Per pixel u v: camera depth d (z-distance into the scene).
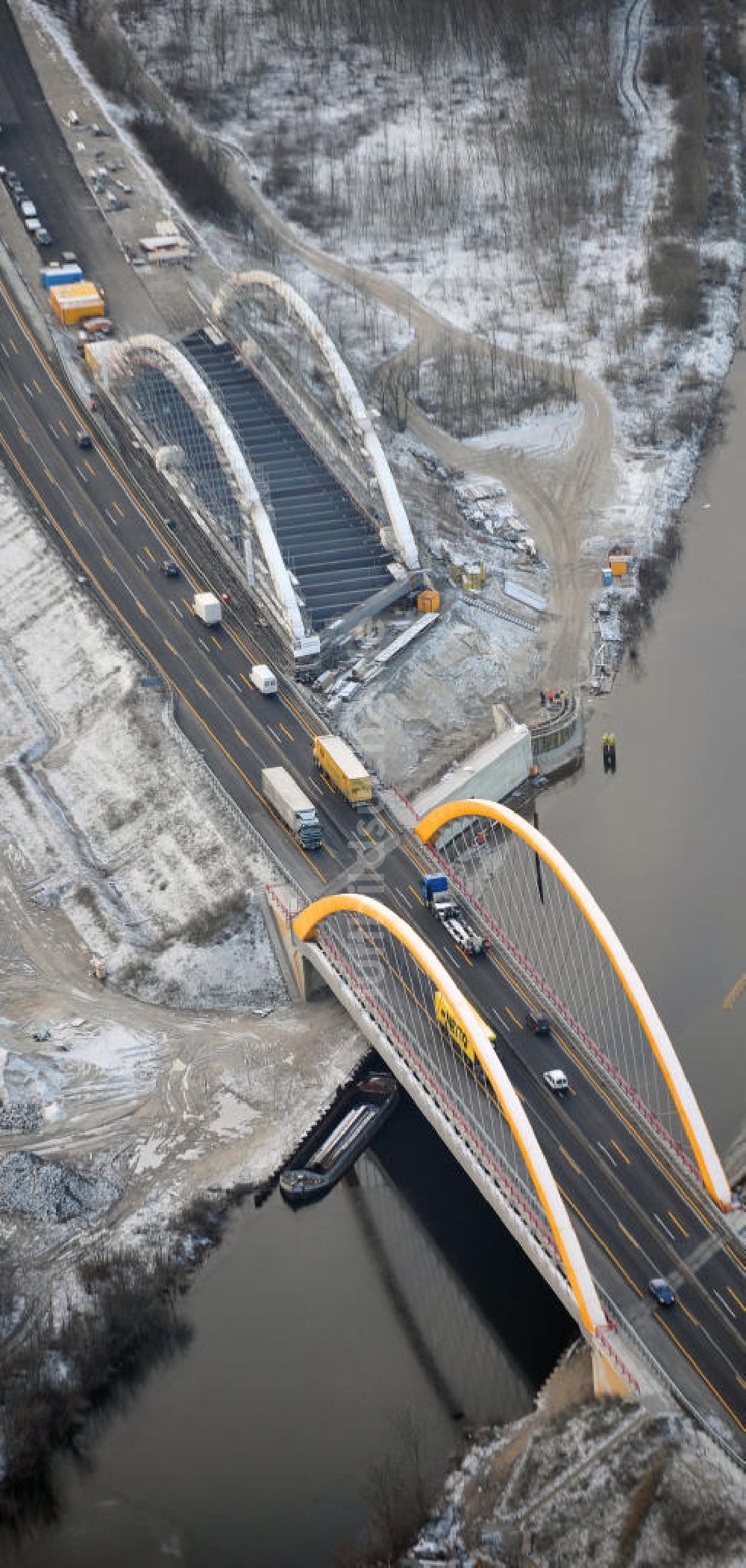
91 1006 180.00
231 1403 140.25
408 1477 132.00
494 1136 151.88
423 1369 141.62
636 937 184.00
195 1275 152.25
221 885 188.12
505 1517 128.00
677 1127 160.88
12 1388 140.12
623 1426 129.62
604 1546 123.44
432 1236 153.75
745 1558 119.75
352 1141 162.00
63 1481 135.50
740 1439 127.94
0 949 187.25
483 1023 157.50
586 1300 134.25
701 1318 136.75
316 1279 150.62
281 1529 130.50
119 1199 159.38
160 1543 130.38
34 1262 153.00
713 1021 173.50
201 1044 175.25
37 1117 167.50
